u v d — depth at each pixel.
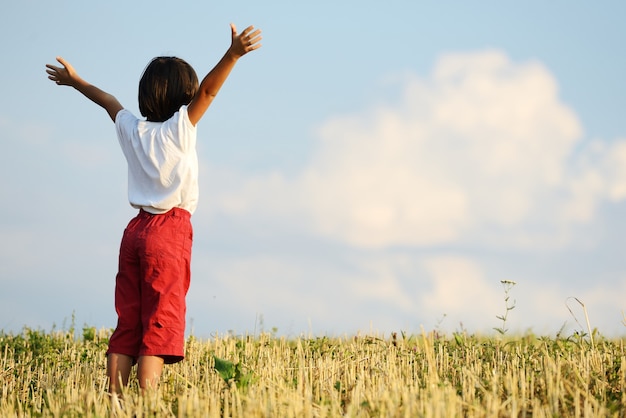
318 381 5.57
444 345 7.22
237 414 4.66
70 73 5.84
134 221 5.33
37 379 6.60
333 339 7.92
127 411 4.73
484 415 4.53
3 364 7.02
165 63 5.48
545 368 5.33
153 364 5.14
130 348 5.26
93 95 5.81
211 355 6.69
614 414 4.52
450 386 4.96
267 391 5.27
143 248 5.18
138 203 5.29
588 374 5.32
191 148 5.29
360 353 6.75
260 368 6.09
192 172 5.28
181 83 5.47
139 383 5.12
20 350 7.92
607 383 5.26
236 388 5.03
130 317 5.27
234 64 5.14
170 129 5.25
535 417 4.45
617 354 6.09
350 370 6.03
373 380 5.51
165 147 5.23
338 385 5.37
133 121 5.49
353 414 4.53
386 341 7.37
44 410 5.10
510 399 4.61
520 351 6.53
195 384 5.84
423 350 6.96
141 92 5.47
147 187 5.30
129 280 5.30
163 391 5.54
